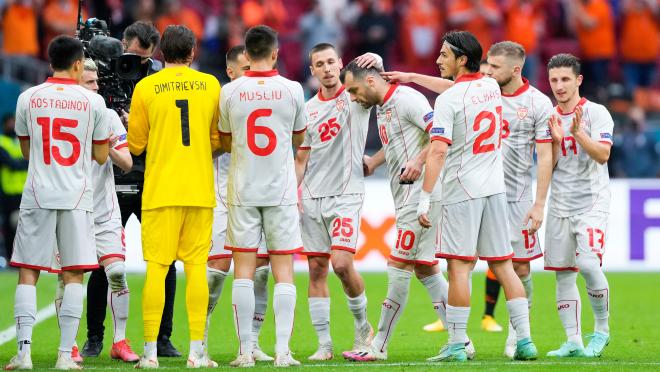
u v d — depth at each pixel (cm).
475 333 3922
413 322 4225
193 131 2820
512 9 7612
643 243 6141
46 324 4134
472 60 2948
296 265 6259
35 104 2797
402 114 3078
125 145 3072
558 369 2759
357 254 6116
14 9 7288
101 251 3105
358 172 3219
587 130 3186
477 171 2927
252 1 7706
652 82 8025
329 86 3197
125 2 7069
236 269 2875
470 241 2920
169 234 2809
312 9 7938
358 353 3100
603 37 7731
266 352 3416
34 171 2803
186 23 7350
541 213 3080
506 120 3216
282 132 2858
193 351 2814
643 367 2819
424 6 7831
